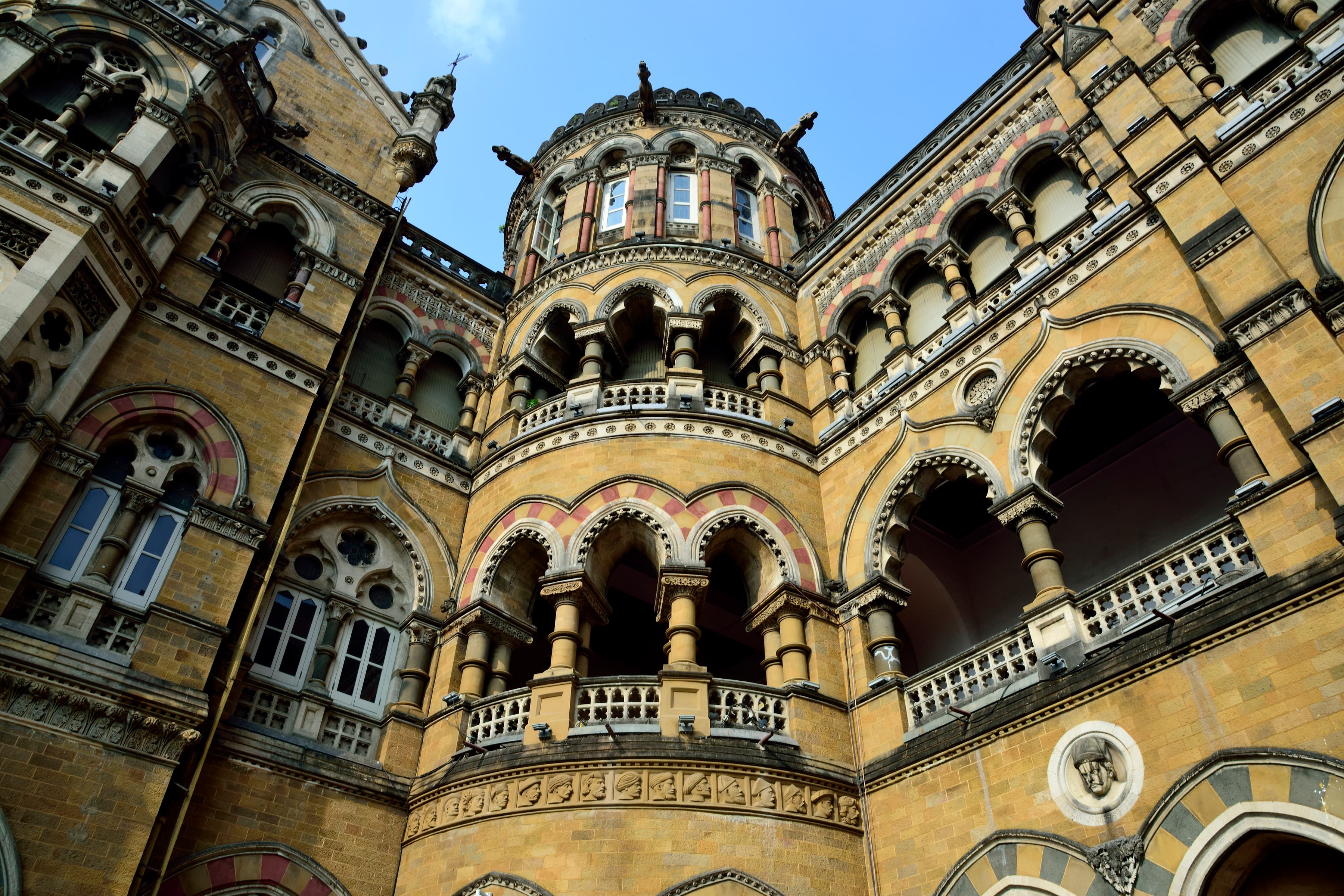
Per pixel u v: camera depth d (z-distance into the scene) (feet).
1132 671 37.17
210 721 42.91
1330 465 33.63
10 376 41.60
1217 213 42.96
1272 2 50.14
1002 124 63.46
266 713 47.52
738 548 55.88
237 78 59.00
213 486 48.03
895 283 65.62
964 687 45.03
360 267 64.90
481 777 44.86
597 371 64.75
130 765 38.34
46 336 44.29
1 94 48.26
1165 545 55.57
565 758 43.52
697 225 77.10
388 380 67.05
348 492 56.44
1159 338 44.04
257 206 61.77
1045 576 43.93
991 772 40.57
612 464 56.54
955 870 39.60
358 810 46.44
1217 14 52.85
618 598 69.82
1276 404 37.27
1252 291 39.60
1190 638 35.78
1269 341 37.76
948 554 66.18
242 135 61.26
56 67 52.65
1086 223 52.54
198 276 54.39
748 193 83.92
